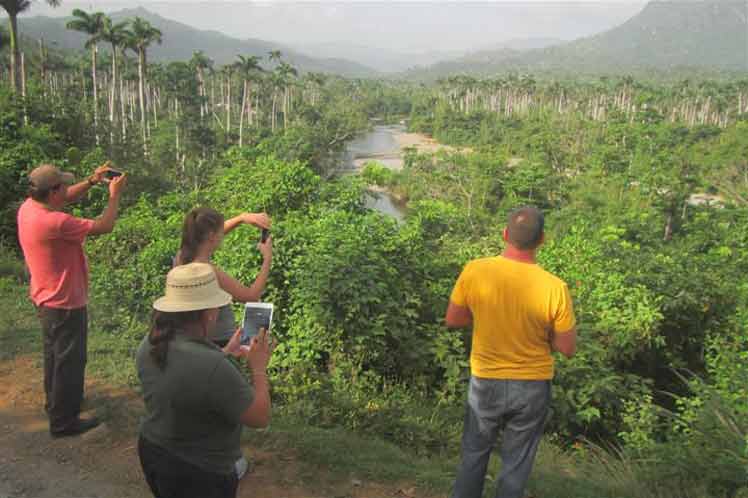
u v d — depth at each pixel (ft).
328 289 20.59
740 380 21.31
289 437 14.64
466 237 35.76
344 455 14.06
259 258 23.26
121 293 26.43
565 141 294.46
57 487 12.63
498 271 10.48
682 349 29.63
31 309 24.61
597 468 16.93
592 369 23.08
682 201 146.00
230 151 46.91
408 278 25.49
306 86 572.92
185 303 7.85
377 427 16.58
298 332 21.39
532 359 10.41
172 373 7.67
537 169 193.88
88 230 13.41
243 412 7.81
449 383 21.17
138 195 52.47
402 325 22.91
